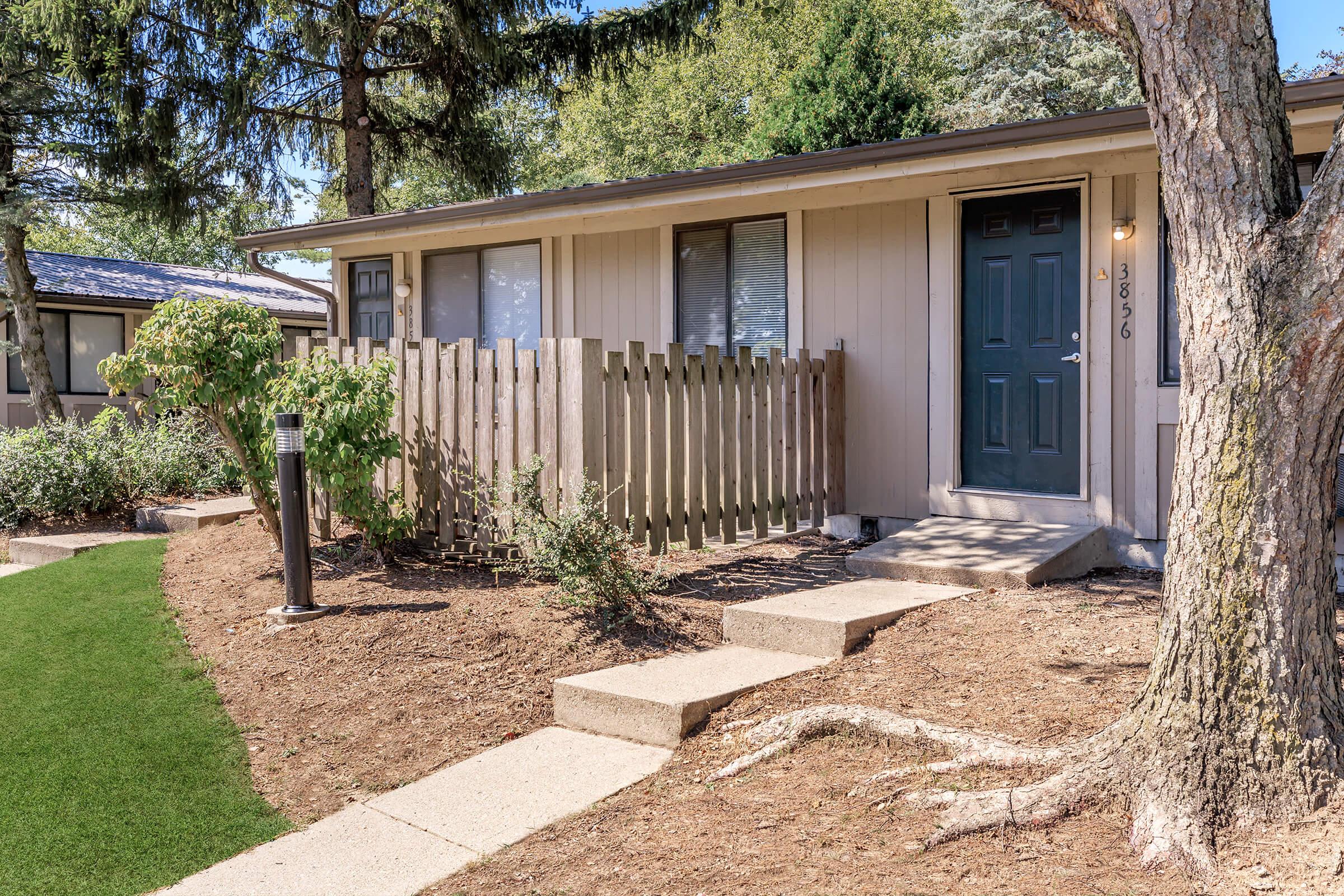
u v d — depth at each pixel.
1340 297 2.52
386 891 3.01
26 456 10.17
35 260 17.80
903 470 7.59
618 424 5.85
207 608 6.13
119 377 6.37
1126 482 6.60
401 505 6.78
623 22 15.30
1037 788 2.90
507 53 14.74
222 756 4.09
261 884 3.08
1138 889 2.45
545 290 9.79
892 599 5.24
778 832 3.01
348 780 3.87
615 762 3.85
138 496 10.78
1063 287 6.88
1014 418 7.13
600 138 33.81
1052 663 4.15
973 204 7.26
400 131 16.47
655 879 2.84
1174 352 6.41
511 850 3.21
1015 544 6.27
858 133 19.95
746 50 31.31
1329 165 2.56
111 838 3.41
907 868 2.66
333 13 13.47
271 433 6.16
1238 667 2.71
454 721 4.32
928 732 3.39
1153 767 2.77
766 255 8.34
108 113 13.98
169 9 13.35
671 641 4.91
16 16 13.02
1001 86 28.42
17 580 7.21
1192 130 2.73
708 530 6.48
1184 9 2.69
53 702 4.66
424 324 10.84
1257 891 2.38
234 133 14.40
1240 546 2.71
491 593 5.80
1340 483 5.58
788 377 7.20
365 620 5.46
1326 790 2.63
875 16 24.06
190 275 20.36
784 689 4.19
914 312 7.50
